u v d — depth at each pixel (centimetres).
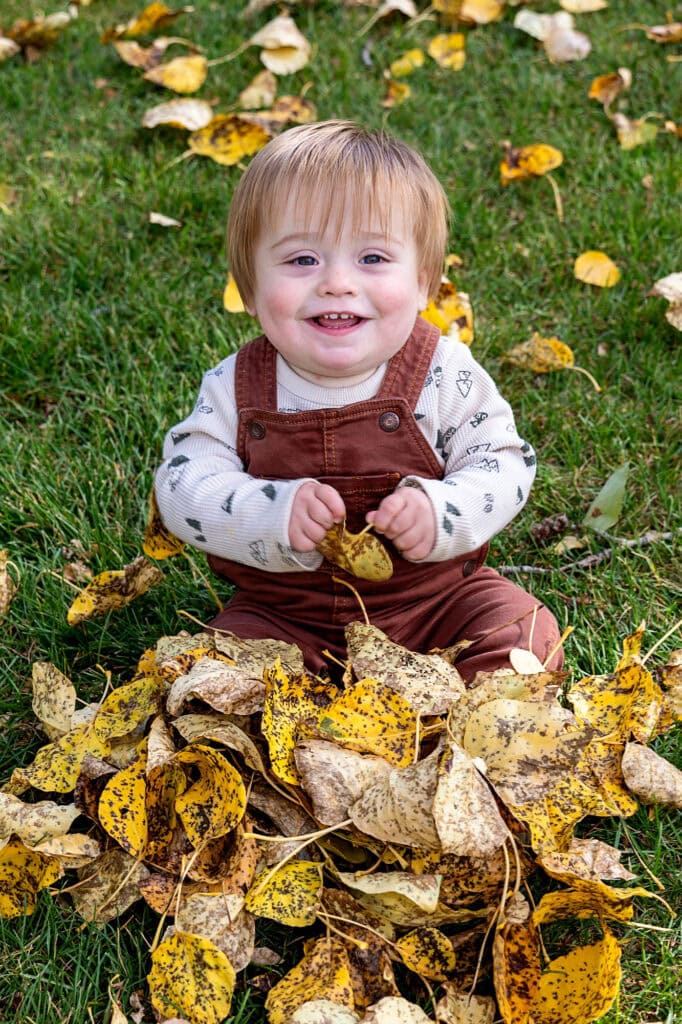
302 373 204
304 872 162
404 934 165
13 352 293
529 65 395
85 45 414
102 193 349
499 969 150
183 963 154
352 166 194
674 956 167
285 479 202
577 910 161
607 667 212
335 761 165
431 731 171
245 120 355
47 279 317
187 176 350
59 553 244
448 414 205
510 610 200
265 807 171
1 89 389
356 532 203
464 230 328
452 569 208
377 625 205
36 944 170
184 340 296
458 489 194
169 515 202
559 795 166
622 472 239
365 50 404
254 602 210
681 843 182
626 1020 158
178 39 406
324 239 193
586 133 366
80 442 278
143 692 182
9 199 347
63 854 164
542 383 286
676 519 247
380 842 164
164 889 165
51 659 221
